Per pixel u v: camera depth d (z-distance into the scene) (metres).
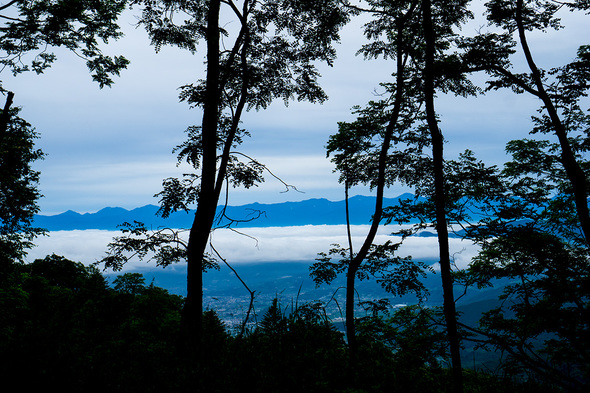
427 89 10.60
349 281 12.98
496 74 13.12
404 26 14.92
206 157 10.58
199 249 9.91
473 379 8.74
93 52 15.77
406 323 11.57
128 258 10.12
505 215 11.20
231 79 12.57
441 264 9.81
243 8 13.06
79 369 3.56
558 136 13.80
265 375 3.92
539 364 9.55
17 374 3.30
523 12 13.78
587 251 10.66
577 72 12.42
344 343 5.02
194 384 3.61
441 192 9.98
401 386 4.40
